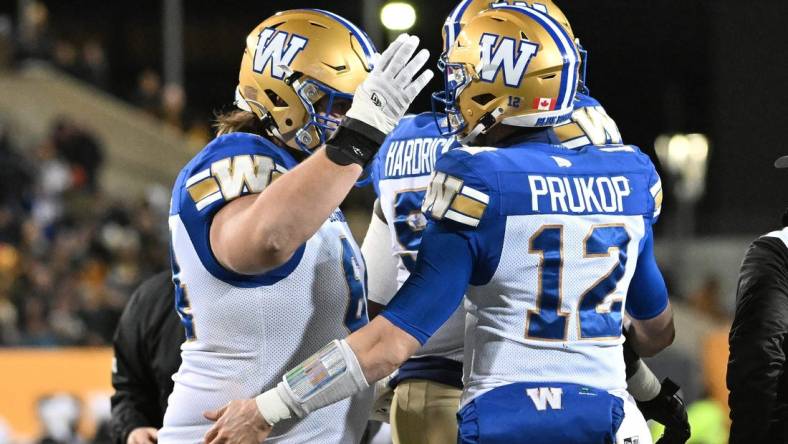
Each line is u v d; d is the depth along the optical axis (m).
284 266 9.74
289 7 98.94
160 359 13.58
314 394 9.52
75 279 40.06
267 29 10.23
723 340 35.78
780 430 10.98
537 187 9.97
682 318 60.16
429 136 12.05
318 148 10.05
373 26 56.50
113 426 14.12
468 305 10.38
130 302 14.17
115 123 65.81
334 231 10.14
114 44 100.69
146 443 13.68
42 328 34.94
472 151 10.08
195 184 9.74
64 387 26.30
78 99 65.12
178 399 10.17
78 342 34.16
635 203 10.35
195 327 10.02
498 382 9.97
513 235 9.89
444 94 10.97
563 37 10.38
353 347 9.58
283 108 10.05
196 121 75.25
